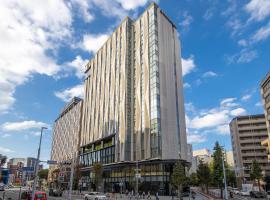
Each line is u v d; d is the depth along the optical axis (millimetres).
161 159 59688
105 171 77312
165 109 66125
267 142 65062
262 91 66750
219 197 53000
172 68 74062
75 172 88375
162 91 67000
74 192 73562
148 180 61344
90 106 98500
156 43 70312
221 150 55938
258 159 103312
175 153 64438
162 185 57750
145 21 76312
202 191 78938
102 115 85875
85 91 107188
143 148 65250
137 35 78812
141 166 64312
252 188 78188
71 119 123438
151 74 68438
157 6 75688
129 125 71188
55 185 105812
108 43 93562
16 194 55188
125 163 68062
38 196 32250
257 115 109375
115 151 72562
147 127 65188
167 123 65188
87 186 86438
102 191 75125
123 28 83625
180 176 49469
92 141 88875
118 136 73188
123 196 56062
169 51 75000
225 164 54781
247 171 103125
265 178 73000
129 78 76562
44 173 144750
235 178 108562
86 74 110625
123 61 79375
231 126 118250
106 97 86125
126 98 73438
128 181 66875
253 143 106250
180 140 68000
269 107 62312
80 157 98438
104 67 93062
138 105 70625
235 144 112062
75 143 109750
